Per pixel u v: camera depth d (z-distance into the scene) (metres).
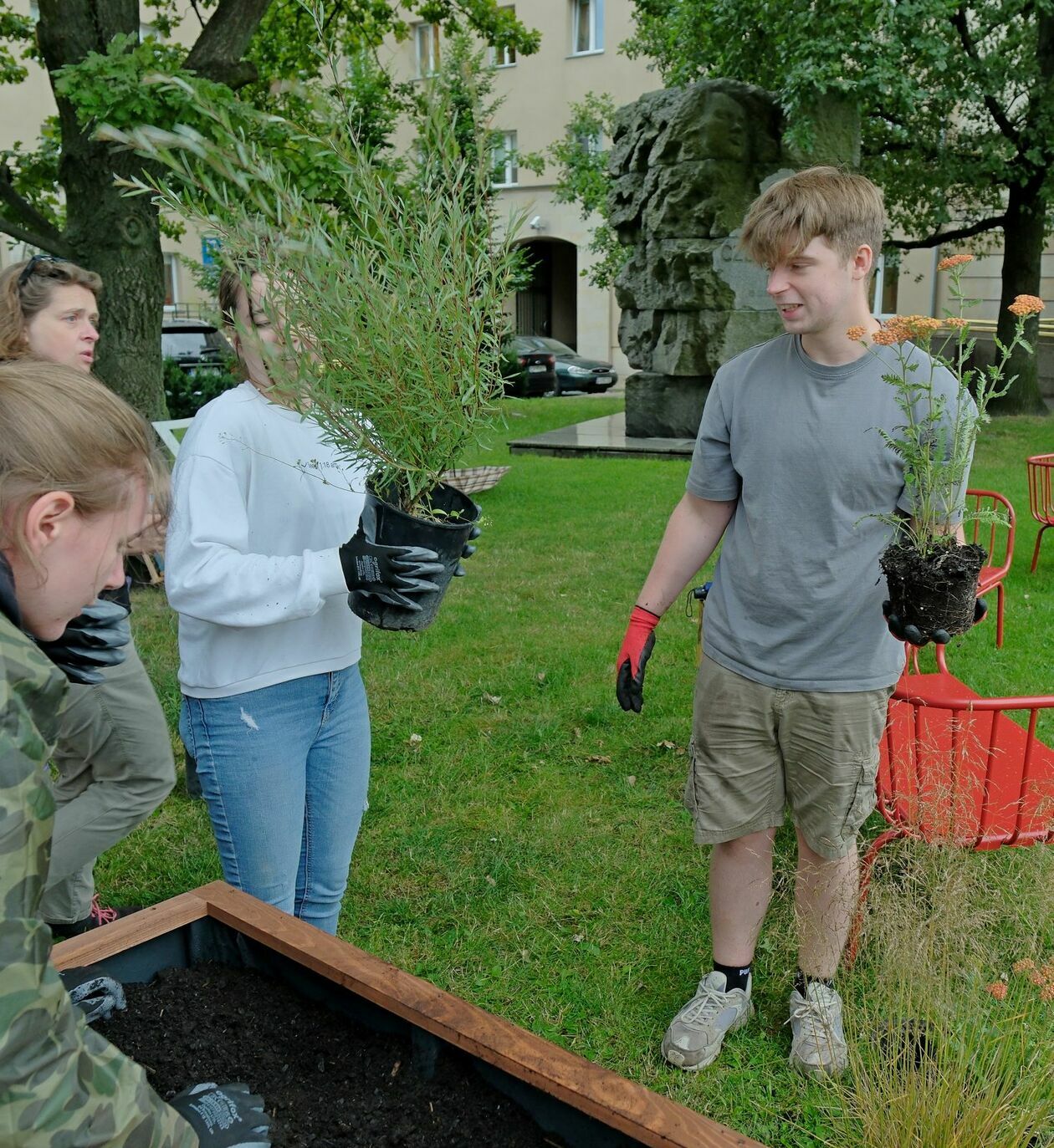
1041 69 13.14
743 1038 2.53
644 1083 2.41
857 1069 2.00
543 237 25.86
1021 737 3.05
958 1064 1.83
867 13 10.19
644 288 12.34
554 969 2.85
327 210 1.98
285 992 1.80
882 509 2.19
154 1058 1.64
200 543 1.94
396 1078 1.59
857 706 2.24
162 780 2.52
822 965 2.40
